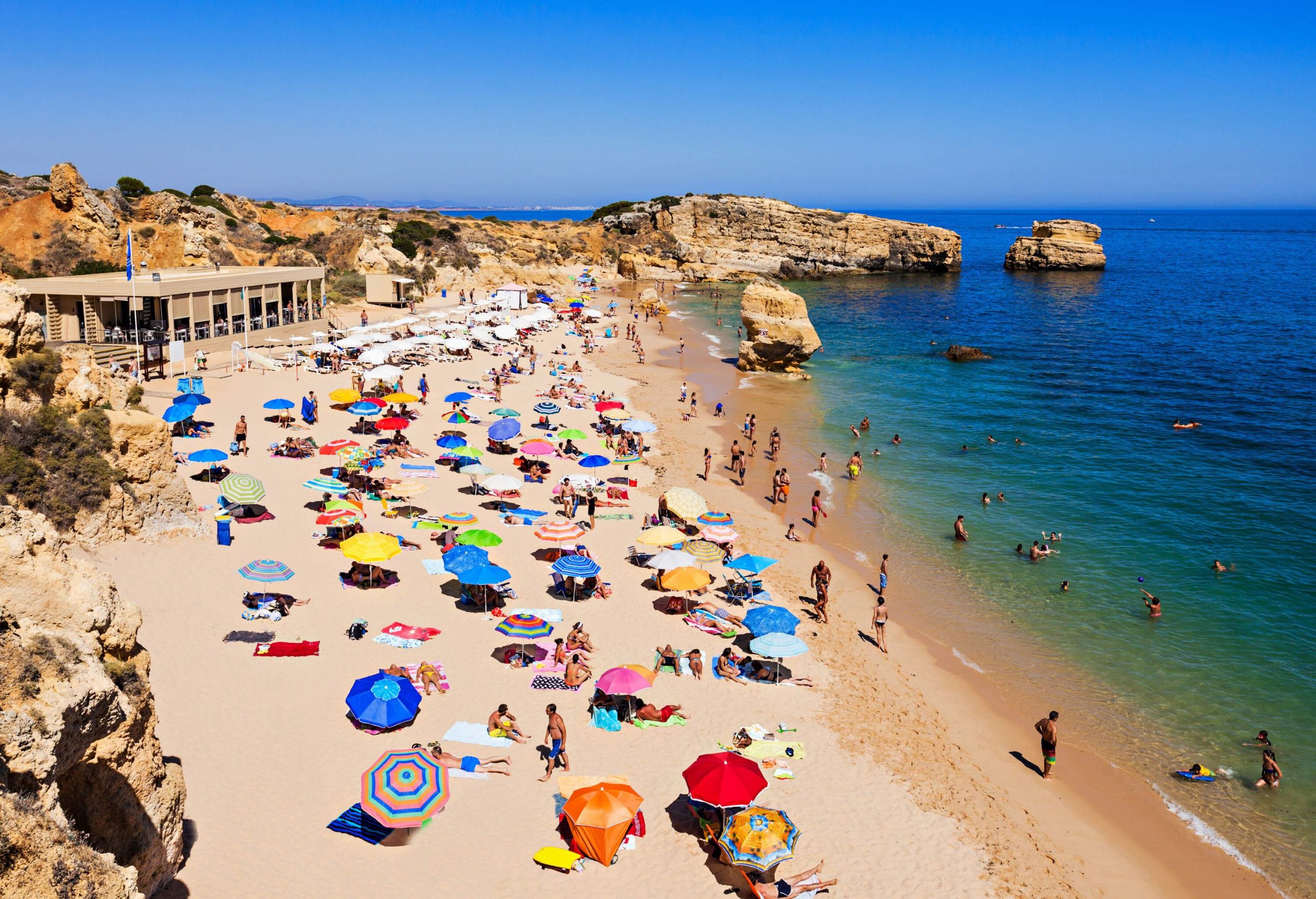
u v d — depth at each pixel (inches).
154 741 440.5
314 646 785.6
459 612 895.7
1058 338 3417.8
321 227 4293.8
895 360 2901.1
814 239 6058.1
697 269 5615.2
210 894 483.8
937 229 6407.5
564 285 4439.0
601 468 1521.9
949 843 628.7
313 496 1188.5
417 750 603.2
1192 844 664.4
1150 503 1444.4
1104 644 971.3
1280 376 2625.5
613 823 560.7
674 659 832.9
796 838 555.2
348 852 541.3
